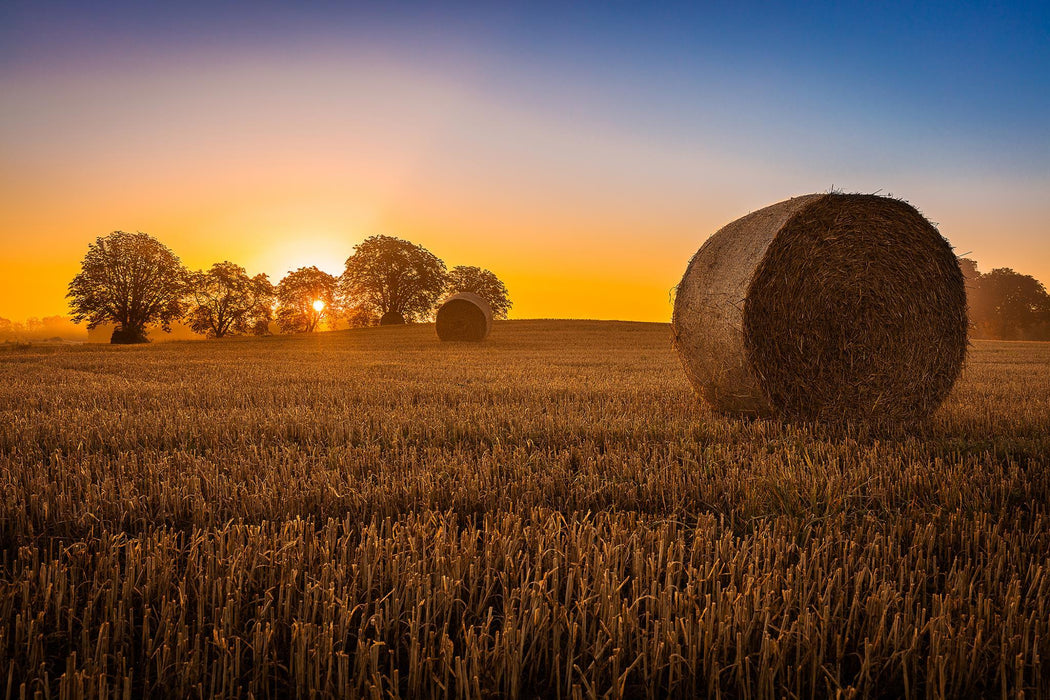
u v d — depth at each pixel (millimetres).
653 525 3922
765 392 8078
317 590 2908
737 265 8234
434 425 7152
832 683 2525
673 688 2506
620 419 7531
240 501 4410
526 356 22750
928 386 8469
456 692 2350
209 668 2600
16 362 19547
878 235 8297
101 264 56125
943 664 2367
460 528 4109
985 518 3879
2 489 4562
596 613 2783
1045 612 2869
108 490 4469
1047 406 8773
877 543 3619
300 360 20562
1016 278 77875
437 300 69562
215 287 69438
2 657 2520
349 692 2301
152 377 13992
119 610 2715
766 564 3186
